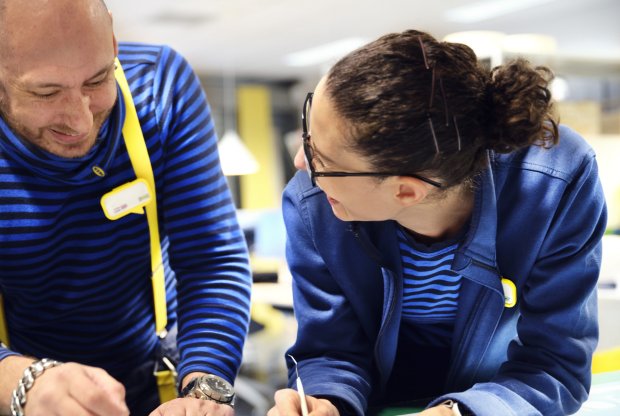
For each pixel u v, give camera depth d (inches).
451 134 34.9
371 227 43.3
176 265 51.1
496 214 40.6
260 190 406.9
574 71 146.6
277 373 152.8
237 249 51.0
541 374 41.5
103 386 37.5
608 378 49.5
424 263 43.8
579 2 278.5
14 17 36.7
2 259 46.0
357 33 309.4
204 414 41.4
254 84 412.5
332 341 46.9
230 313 48.1
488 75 36.9
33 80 37.3
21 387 38.4
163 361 54.4
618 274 84.1
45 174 44.1
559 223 40.9
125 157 46.8
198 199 49.7
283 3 252.5
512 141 36.0
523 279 42.5
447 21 298.5
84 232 47.1
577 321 42.2
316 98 36.8
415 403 47.9
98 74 39.1
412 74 34.6
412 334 51.8
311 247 46.3
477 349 46.0
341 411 42.6
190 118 49.8
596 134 149.6
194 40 310.3
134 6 247.1
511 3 272.5
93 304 50.1
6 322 51.6
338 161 36.6
